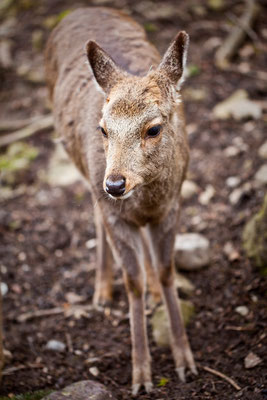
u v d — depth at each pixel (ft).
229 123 26.37
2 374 16.49
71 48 19.69
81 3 35.78
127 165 13.42
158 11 33.81
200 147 25.61
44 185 26.18
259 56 30.40
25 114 29.94
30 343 18.66
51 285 21.59
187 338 17.90
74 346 18.57
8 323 19.65
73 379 16.78
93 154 16.28
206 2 34.53
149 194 15.16
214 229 22.04
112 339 18.78
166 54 14.65
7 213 24.85
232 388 15.06
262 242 19.38
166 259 17.03
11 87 31.89
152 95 13.88
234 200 22.53
